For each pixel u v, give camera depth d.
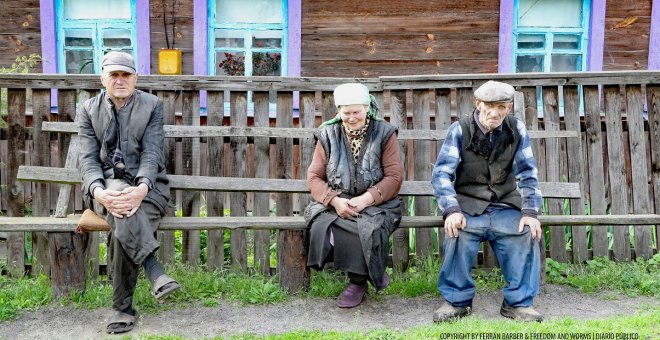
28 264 4.48
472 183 3.82
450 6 6.31
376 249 3.68
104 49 6.36
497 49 6.36
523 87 4.60
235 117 4.54
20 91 4.48
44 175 4.11
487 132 3.74
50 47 6.22
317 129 4.47
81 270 3.94
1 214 4.86
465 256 3.68
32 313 3.76
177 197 5.34
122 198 3.42
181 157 4.49
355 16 6.29
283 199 4.51
